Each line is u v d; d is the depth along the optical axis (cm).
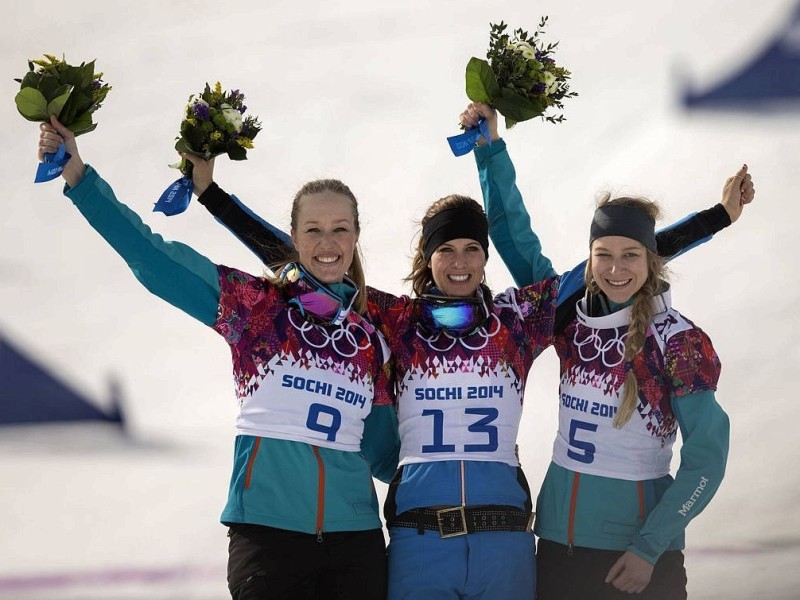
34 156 5500
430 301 1385
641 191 4600
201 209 4991
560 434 1405
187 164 1473
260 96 5950
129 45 6500
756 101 5297
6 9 6762
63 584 2439
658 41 5981
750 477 2766
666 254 1452
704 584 2167
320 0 6844
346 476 1302
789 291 3769
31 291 4391
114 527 2773
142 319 4247
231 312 1307
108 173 5300
